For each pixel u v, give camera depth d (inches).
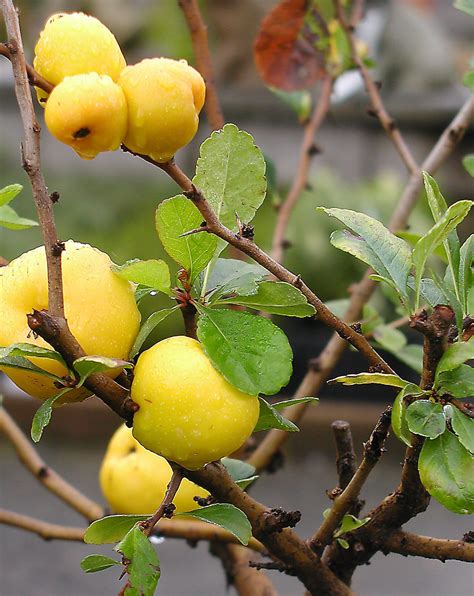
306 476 88.3
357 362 72.1
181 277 23.1
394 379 22.6
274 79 38.1
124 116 21.5
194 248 22.9
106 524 23.1
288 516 24.2
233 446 22.5
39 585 70.6
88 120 21.2
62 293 21.9
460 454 22.5
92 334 22.8
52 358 21.9
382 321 35.1
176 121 21.5
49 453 93.1
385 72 115.6
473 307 25.2
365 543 25.2
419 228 48.5
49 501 83.4
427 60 115.1
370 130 120.9
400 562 76.7
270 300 23.1
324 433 89.4
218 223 22.2
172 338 22.9
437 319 22.1
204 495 29.3
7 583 70.4
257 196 23.9
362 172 122.6
